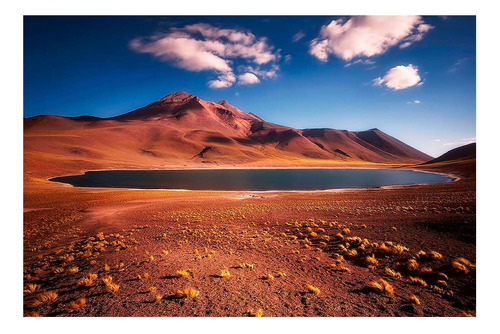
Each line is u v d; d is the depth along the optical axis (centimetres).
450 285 702
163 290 646
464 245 973
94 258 984
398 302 629
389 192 3716
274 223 1702
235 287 683
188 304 575
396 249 979
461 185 3784
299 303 613
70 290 664
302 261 966
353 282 761
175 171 11425
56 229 1672
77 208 2569
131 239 1330
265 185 6356
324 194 4006
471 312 582
